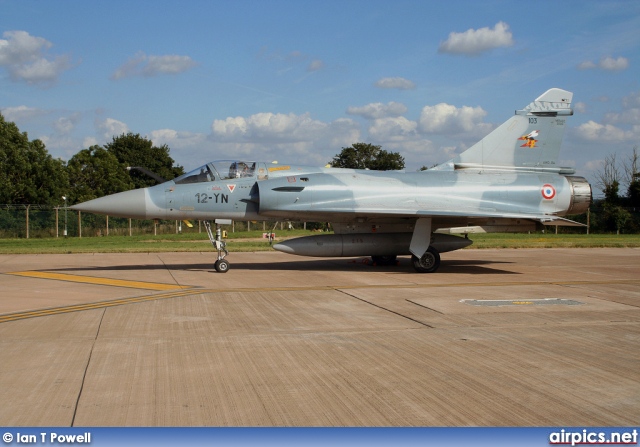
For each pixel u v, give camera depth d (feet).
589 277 49.60
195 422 15.44
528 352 22.99
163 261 63.62
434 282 45.52
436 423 15.48
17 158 151.74
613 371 20.34
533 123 59.00
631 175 189.26
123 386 18.45
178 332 26.58
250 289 41.14
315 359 21.84
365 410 16.42
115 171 193.77
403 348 23.59
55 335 25.88
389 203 52.65
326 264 60.80
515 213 53.01
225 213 51.88
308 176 52.70
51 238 119.44
